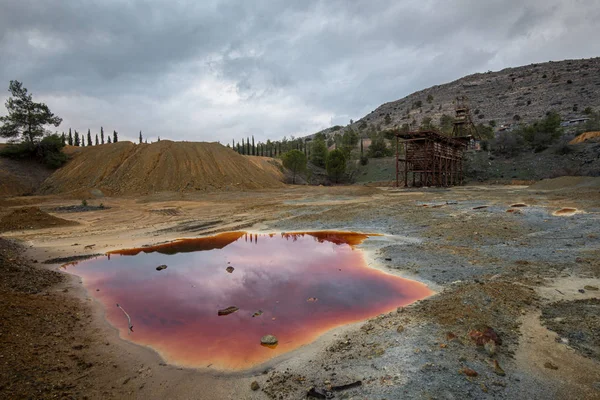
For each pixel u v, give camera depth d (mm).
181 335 6062
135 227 18234
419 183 48281
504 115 109625
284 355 5215
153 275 9867
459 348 4770
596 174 41688
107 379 4613
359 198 30469
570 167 45969
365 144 104812
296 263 10742
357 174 67938
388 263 10164
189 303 7652
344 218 18719
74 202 31281
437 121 118438
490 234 12586
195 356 5289
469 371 4172
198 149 51469
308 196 33844
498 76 162625
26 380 4277
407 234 14062
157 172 43281
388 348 4977
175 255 12258
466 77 182125
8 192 38469
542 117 96125
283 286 8625
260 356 5227
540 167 49875
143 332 6203
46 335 5699
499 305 6102
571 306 6020
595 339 4852
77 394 4188
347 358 4863
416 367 4383
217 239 14984
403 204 23547
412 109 155250
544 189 33375
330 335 5840
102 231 17094
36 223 18266
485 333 5004
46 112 46719
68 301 7664
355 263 10461
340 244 13297
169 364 5055
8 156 44656
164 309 7320
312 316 6742
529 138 56938
